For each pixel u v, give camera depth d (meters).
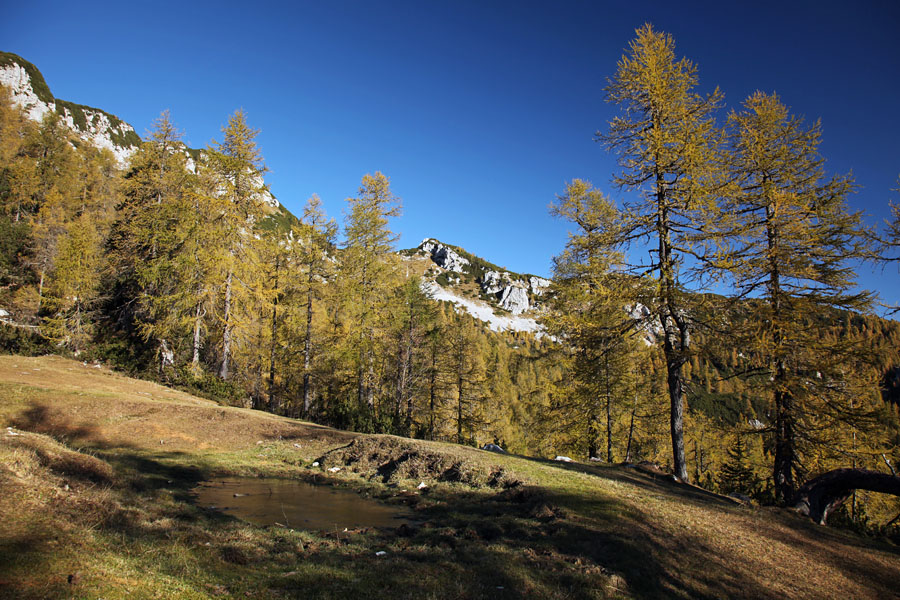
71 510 5.83
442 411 33.56
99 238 31.77
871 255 14.76
